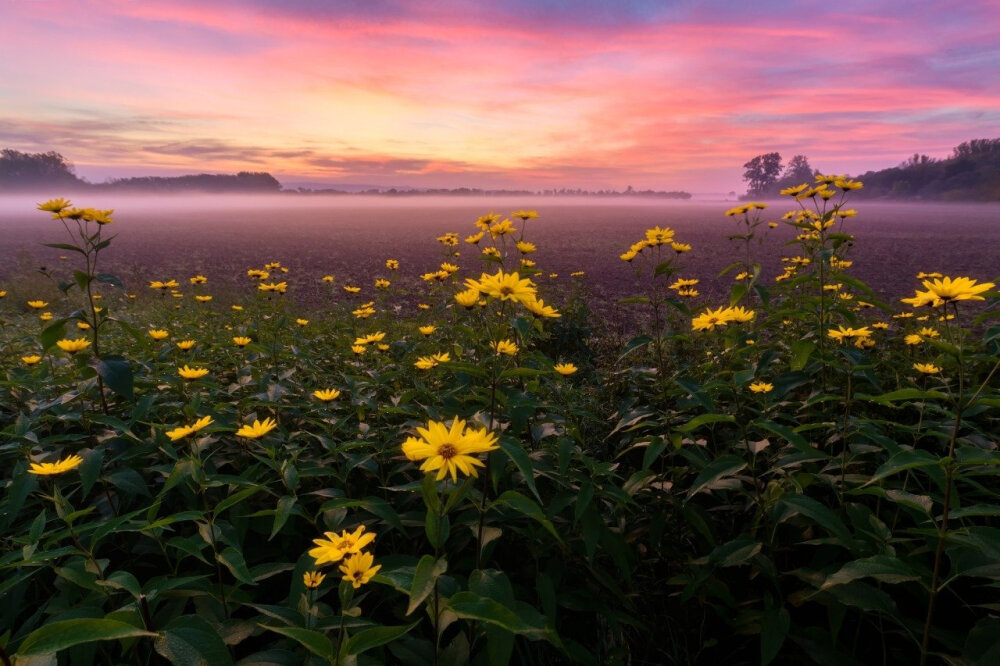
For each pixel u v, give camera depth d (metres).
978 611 2.00
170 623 1.34
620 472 2.99
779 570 2.23
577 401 3.37
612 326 7.43
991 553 1.36
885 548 1.76
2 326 5.02
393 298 12.16
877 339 4.36
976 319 1.80
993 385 3.18
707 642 2.04
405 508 2.40
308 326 5.70
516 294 2.11
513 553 2.36
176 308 7.23
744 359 3.43
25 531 2.21
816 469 2.37
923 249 26.98
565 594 2.01
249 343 3.71
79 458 2.04
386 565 1.92
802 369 2.75
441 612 1.38
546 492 2.44
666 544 2.41
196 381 2.92
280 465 2.13
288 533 2.27
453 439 1.29
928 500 1.68
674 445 2.31
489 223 3.85
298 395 3.53
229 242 32.28
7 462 2.68
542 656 1.95
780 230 40.25
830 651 1.76
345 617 1.50
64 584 1.87
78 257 23.38
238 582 1.89
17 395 3.40
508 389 2.35
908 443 2.87
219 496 2.46
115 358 2.60
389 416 3.25
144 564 2.21
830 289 4.30
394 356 4.40
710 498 2.65
